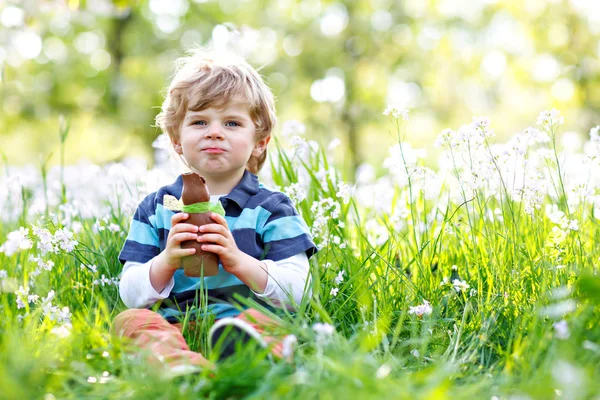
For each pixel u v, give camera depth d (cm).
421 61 2036
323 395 179
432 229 330
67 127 425
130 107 1916
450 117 2039
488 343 254
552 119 314
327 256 329
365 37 2052
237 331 229
